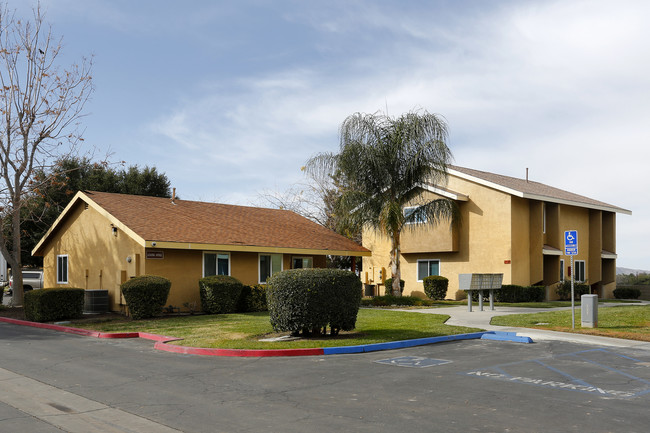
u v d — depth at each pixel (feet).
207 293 67.72
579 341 44.60
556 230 97.09
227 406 24.77
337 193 136.98
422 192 87.92
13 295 82.38
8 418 23.25
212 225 77.66
